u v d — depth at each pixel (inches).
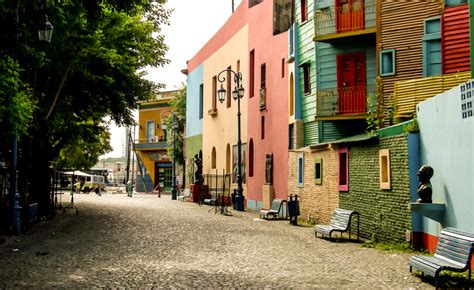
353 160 690.8
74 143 1288.1
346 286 364.5
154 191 2642.7
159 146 2613.2
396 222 569.3
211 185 1563.7
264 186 1139.9
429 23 791.1
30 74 831.1
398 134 567.5
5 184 725.9
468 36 736.3
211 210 1201.4
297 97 995.9
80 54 847.7
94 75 954.1
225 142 1498.5
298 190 937.5
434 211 475.2
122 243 593.6
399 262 468.1
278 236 682.8
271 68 1152.8
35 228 746.8
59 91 880.3
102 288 351.3
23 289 345.1
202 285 365.7
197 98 1800.0
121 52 1005.2
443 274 381.1
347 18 897.5
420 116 538.9
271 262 471.8
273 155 1120.2
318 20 920.3
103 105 1071.6
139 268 431.8
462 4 753.6
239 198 1226.0
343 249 558.9
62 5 506.3
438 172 490.0
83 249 541.3
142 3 557.0
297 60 1002.7
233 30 1439.5
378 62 821.2
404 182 551.5
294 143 995.3
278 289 354.3
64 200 1574.8
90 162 2393.0
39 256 490.6
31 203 855.1
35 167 888.9
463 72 705.6
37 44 587.5
